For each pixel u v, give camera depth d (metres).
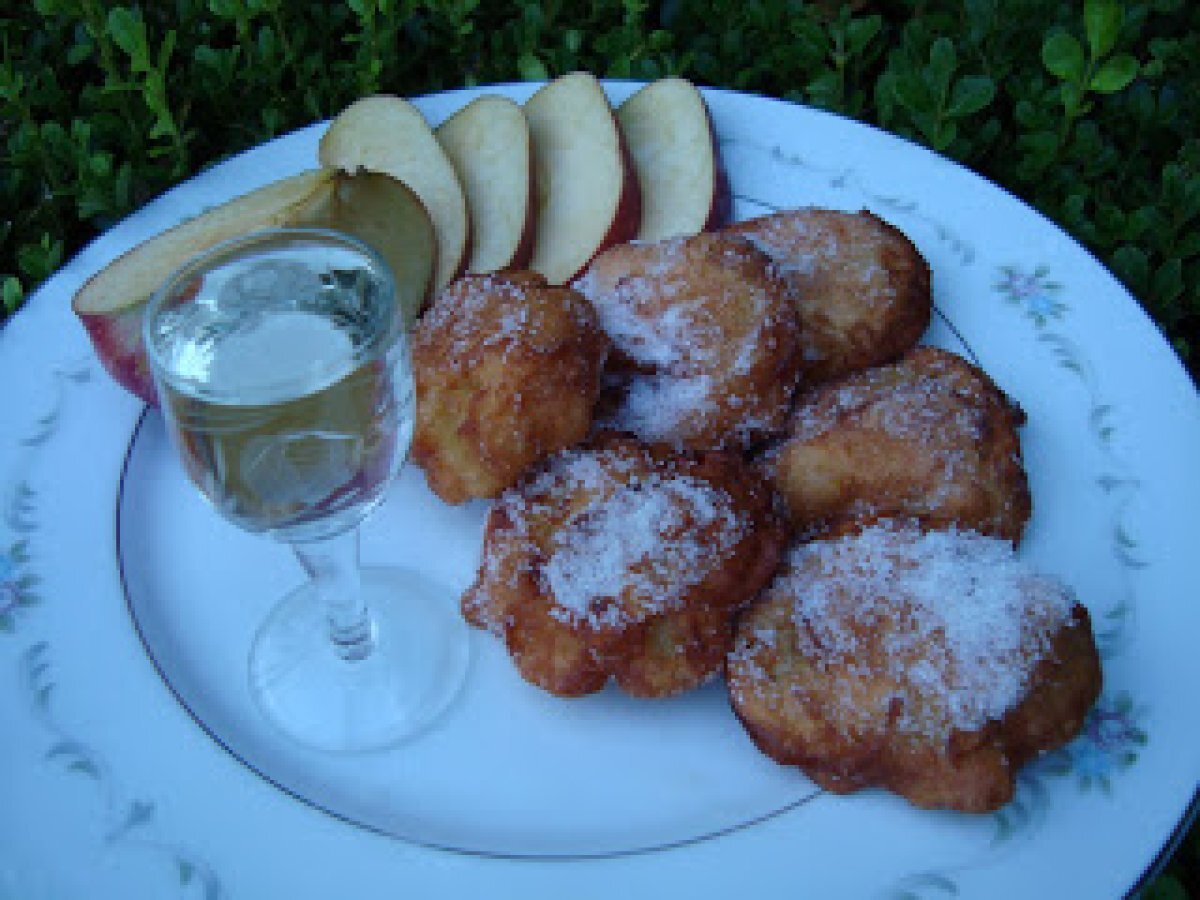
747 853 0.23
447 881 0.23
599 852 0.23
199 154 0.40
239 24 0.38
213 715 0.26
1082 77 0.34
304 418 0.21
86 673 0.26
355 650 0.26
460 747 0.25
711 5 0.40
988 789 0.22
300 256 0.24
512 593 0.25
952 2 0.40
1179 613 0.26
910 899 0.22
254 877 0.23
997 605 0.23
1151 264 0.36
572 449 0.27
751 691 0.24
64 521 0.29
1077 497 0.28
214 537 0.29
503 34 0.41
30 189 0.37
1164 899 0.27
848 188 0.36
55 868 0.23
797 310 0.29
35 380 0.31
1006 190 0.35
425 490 0.30
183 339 0.23
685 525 0.25
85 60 0.39
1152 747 0.24
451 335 0.28
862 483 0.27
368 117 0.36
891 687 0.23
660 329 0.28
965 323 0.32
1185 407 0.30
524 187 0.34
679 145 0.36
